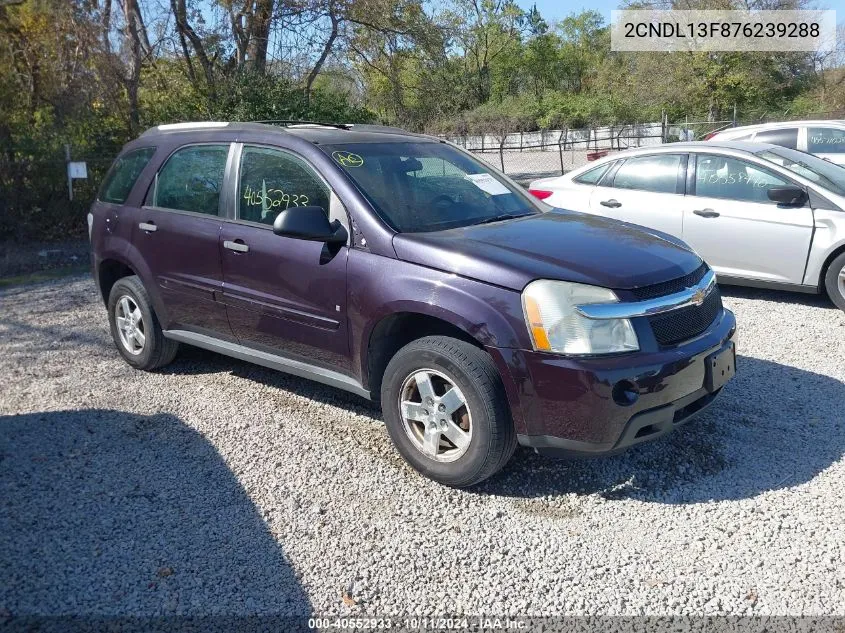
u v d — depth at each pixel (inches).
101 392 215.9
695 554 132.2
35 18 522.6
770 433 176.6
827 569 126.4
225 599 122.7
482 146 1327.5
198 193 204.8
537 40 2484.0
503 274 145.9
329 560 132.8
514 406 144.4
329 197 174.4
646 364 140.3
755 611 117.4
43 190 499.5
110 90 560.4
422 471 158.6
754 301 298.0
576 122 1764.3
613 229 176.1
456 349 148.9
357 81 819.4
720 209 293.4
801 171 288.7
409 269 156.6
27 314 320.5
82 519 146.7
